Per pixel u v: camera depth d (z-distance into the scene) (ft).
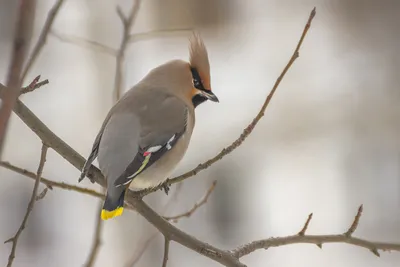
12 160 46.24
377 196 44.93
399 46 48.19
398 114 46.26
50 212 45.85
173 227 18.44
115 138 19.99
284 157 46.52
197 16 50.85
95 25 49.32
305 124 47.29
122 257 42.01
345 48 49.62
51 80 48.80
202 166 18.39
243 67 50.06
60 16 48.98
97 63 48.44
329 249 43.21
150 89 22.11
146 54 49.47
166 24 50.52
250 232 44.62
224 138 46.60
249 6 51.85
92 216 45.73
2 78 43.65
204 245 18.30
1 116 8.46
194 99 22.97
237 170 46.11
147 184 20.81
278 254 43.52
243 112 47.98
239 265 18.19
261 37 51.19
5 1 41.06
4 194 45.98
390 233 43.65
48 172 46.16
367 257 42.47
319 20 50.85
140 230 42.11
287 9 51.60
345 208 45.01
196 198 45.16
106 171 19.11
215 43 51.31
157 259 42.22
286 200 45.57
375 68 48.14
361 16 49.67
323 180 45.93
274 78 49.06
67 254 44.93
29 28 8.45
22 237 45.68
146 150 20.08
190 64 22.93
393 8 48.70
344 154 46.09
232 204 45.42
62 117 48.44
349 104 47.34
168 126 20.94
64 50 48.70
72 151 18.53
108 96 48.26
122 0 49.62
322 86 48.29
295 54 17.93
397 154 45.52
